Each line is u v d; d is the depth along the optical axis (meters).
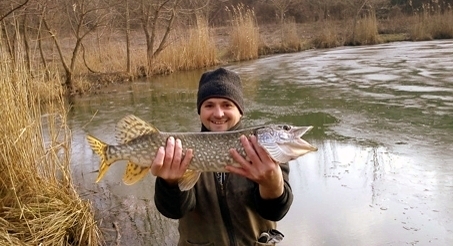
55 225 2.21
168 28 8.53
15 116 2.33
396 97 4.85
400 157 3.12
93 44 9.09
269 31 15.20
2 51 2.44
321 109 4.60
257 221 1.66
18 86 2.41
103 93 6.58
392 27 14.41
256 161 1.38
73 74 6.76
